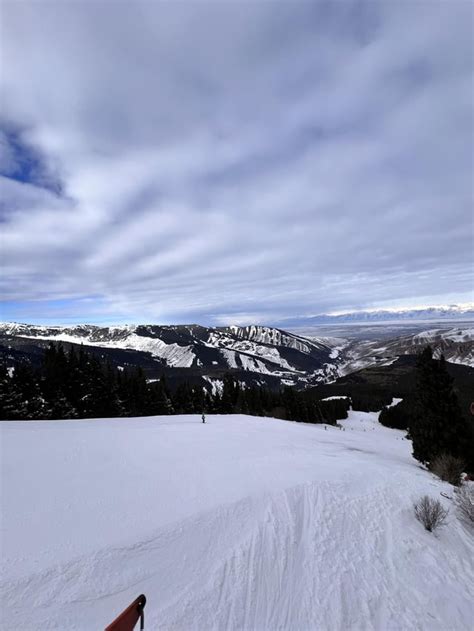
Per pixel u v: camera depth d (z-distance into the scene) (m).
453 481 16.14
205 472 10.98
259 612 5.49
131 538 6.36
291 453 15.84
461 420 22.03
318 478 11.54
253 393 71.19
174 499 8.40
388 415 75.12
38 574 5.12
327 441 24.06
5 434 15.83
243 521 7.84
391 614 5.91
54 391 38.91
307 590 6.17
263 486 9.98
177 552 6.37
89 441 14.99
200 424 24.77
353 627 5.50
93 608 4.88
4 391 33.47
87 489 8.60
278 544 7.28
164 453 13.48
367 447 27.95
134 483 9.36
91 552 5.79
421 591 6.65
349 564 7.14
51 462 10.94
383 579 6.84
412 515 10.04
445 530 9.50
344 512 9.38
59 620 4.56
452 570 7.60
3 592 4.71
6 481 8.77
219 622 5.12
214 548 6.74
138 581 5.52
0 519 6.62
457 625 5.86
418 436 23.11
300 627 5.34
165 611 5.08
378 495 11.13
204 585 5.77
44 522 6.66
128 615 3.84
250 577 6.19
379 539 8.35
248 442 17.78
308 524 8.38
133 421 26.30
